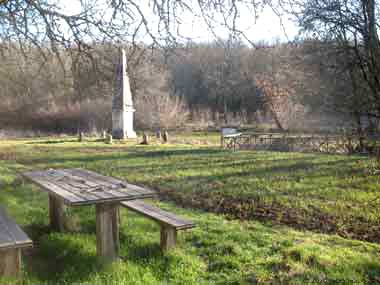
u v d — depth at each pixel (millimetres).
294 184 8875
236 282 3547
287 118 28344
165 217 4426
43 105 35594
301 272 3729
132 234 4918
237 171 11023
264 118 38312
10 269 3299
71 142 25047
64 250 4309
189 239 4840
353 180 9109
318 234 5254
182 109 40531
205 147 20750
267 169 11242
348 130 10789
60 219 5184
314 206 6879
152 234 4938
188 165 12562
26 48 6312
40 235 5027
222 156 15031
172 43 5352
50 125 36844
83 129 36406
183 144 23578
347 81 8492
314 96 10055
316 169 10945
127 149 19344
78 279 3516
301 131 25625
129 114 27938
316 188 8398
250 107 42656
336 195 7707
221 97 43969
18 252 3324
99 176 5562
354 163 11500
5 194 7602
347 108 8656
